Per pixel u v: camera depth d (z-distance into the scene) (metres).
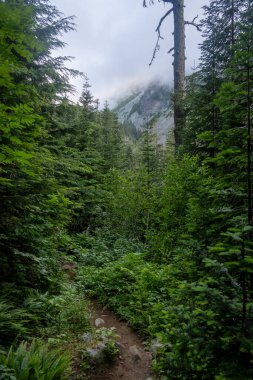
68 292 6.36
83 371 4.08
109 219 14.28
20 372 3.34
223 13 10.51
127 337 5.39
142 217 13.12
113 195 14.85
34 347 3.91
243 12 9.60
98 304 6.85
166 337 2.68
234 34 9.96
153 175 14.30
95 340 4.81
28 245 5.80
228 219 3.19
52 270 7.04
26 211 5.72
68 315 5.55
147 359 4.63
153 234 10.12
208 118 9.05
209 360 2.43
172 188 8.46
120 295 6.85
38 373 3.36
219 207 3.23
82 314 5.65
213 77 9.30
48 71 9.33
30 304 5.18
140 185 13.33
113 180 15.90
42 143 9.88
